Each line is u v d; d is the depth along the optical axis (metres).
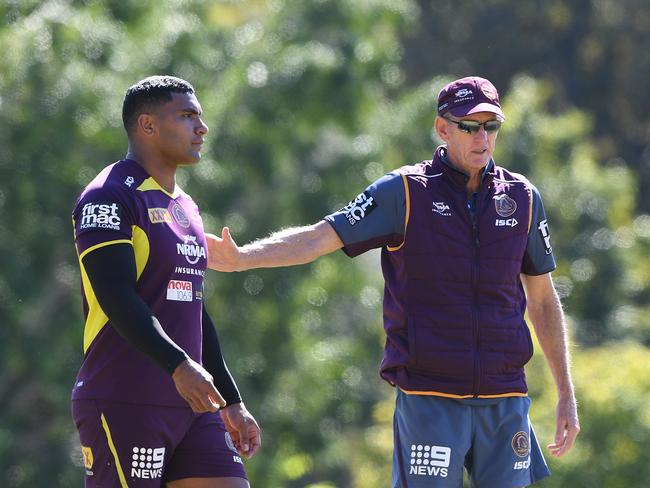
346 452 67.44
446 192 18.66
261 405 59.22
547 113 127.44
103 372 16.42
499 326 18.55
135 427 16.33
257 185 61.25
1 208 53.69
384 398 69.62
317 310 62.91
